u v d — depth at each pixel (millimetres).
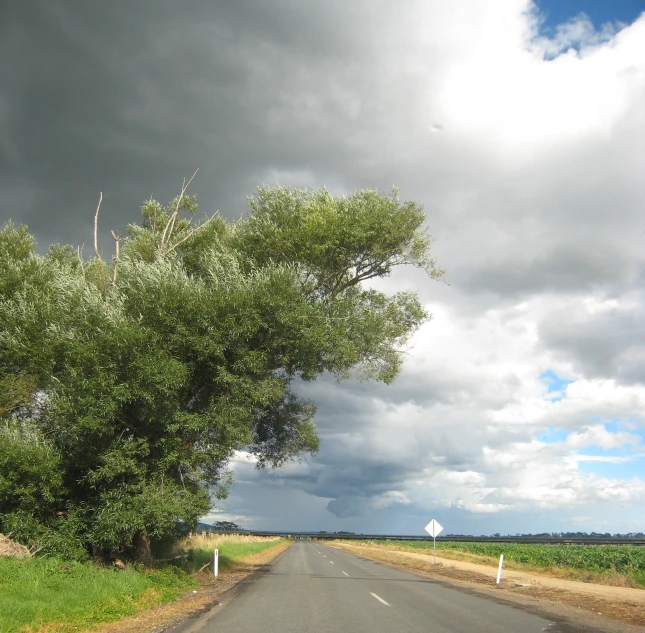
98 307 17469
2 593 10922
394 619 12062
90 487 17859
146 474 18188
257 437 26312
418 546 69875
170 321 17953
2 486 15539
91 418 16109
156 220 24766
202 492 18406
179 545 23672
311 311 20531
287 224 22891
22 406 19547
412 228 23906
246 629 10633
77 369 16641
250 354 19203
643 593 19141
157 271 18781
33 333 18047
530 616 12945
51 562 14461
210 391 20438
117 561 17812
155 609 13469
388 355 23469
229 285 19359
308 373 21594
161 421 17641
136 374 16828
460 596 17156
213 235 23938
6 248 23016
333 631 10477
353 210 22984
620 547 46344
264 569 29531
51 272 22047
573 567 31750
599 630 11055
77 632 10070
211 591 17969
